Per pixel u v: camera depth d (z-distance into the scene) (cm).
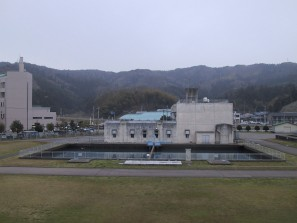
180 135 5838
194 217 1686
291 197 2067
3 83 9069
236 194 2136
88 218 1666
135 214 1727
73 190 2225
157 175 2758
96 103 18612
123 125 5912
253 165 3331
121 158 3800
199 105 5838
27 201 1962
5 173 2847
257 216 1706
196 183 2455
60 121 14700
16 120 8275
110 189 2256
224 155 3869
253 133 9425
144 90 18375
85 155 4247
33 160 3653
